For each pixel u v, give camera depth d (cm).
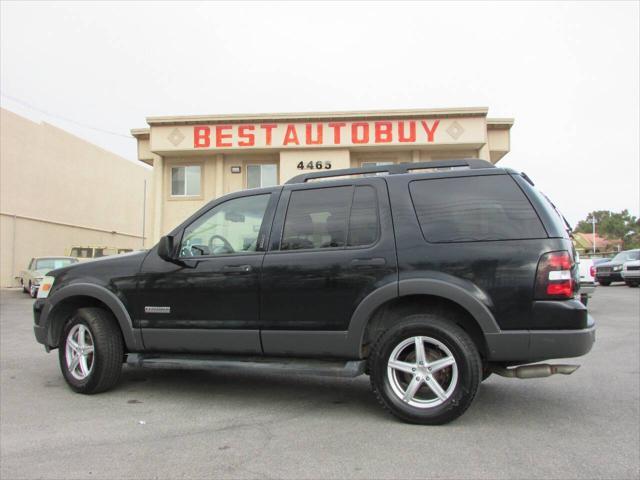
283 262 457
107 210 3384
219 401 500
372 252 435
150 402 498
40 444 388
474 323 428
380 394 429
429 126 1936
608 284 2434
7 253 2456
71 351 537
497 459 353
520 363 422
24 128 2578
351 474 332
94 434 409
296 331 449
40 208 2697
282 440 393
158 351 500
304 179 497
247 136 2000
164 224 2114
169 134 2033
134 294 504
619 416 447
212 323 475
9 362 695
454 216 429
